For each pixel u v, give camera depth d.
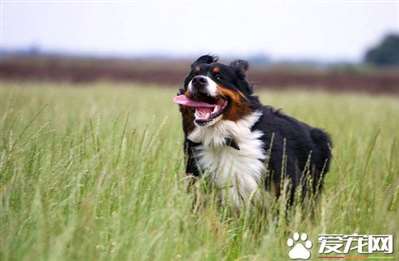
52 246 5.86
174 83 41.22
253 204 7.93
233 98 7.95
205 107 7.89
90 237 6.28
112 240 6.38
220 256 6.79
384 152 10.15
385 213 7.25
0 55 70.06
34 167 7.77
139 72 48.44
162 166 8.18
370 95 35.50
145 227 6.57
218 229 7.16
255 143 8.04
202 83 7.81
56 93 22.16
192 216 7.16
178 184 7.60
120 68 51.34
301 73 50.66
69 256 5.85
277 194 7.96
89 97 19.56
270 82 45.06
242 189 8.00
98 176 7.42
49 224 6.40
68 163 7.81
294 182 8.12
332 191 8.37
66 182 7.49
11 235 6.21
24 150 8.00
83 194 7.25
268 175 7.98
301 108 16.88
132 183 7.44
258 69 55.72
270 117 8.44
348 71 53.91
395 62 85.31
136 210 6.95
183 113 8.21
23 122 10.17
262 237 7.18
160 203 7.06
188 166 8.29
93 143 8.41
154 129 9.72
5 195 6.94
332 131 12.56
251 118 8.10
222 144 8.04
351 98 27.19
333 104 20.72
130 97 21.09
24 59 59.31
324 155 9.27
